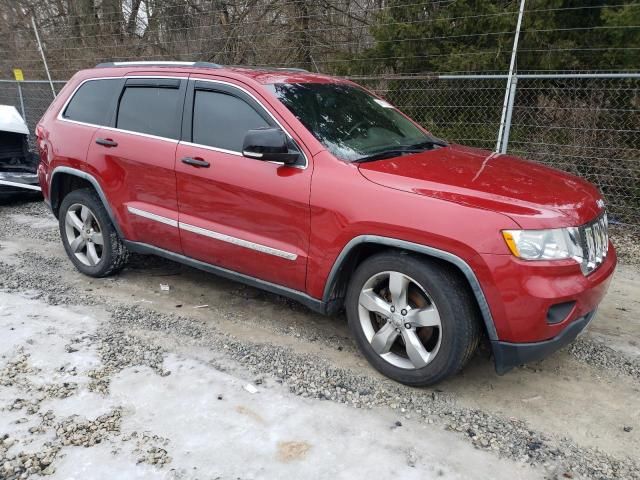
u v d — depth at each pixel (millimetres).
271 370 3443
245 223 3725
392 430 2889
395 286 3160
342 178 3279
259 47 10758
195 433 2820
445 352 3029
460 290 2980
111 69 4672
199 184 3895
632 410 3111
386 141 3869
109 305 4367
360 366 3514
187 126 4031
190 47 12086
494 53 7496
